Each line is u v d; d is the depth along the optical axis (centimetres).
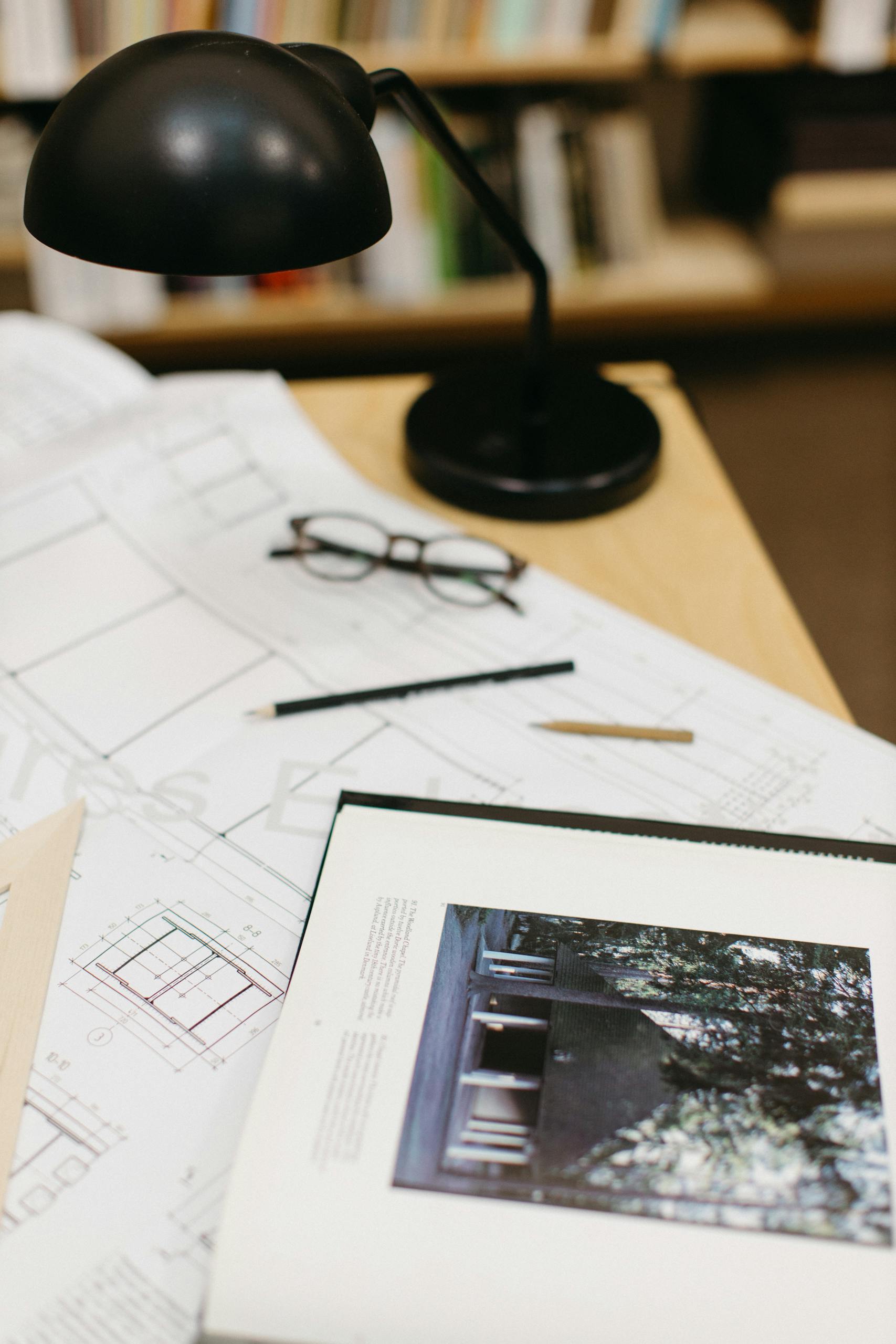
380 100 63
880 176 192
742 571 77
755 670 70
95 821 59
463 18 178
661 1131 44
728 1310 40
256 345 215
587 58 183
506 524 81
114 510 80
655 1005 49
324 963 50
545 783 62
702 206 226
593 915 52
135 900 55
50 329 98
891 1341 39
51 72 169
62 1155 45
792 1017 48
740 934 52
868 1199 42
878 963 51
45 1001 51
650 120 226
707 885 54
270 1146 44
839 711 67
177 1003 51
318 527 79
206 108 49
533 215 193
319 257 53
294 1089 45
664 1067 47
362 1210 42
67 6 164
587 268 200
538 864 55
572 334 222
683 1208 42
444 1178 43
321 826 60
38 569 75
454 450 82
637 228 199
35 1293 41
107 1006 51
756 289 204
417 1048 47
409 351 223
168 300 197
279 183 50
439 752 64
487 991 49
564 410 85
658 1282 40
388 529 79
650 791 61
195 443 86
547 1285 40
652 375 96
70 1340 40
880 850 55
